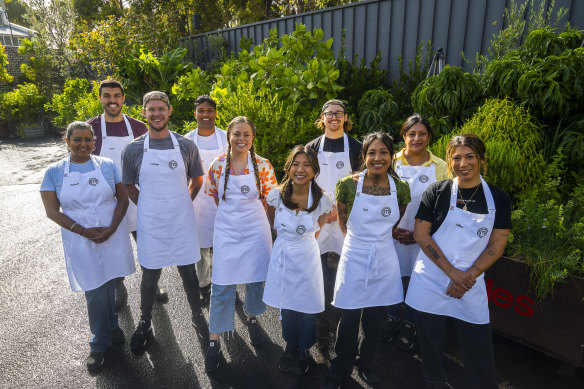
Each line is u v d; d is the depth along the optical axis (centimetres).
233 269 282
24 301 383
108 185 291
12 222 606
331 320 352
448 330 332
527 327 282
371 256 250
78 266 279
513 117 338
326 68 520
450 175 289
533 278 270
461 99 411
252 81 548
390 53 602
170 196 302
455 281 225
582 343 257
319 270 274
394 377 281
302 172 246
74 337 327
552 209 288
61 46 1936
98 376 282
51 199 279
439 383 246
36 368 290
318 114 514
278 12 1972
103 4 2488
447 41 534
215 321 284
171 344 319
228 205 283
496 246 223
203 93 672
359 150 347
